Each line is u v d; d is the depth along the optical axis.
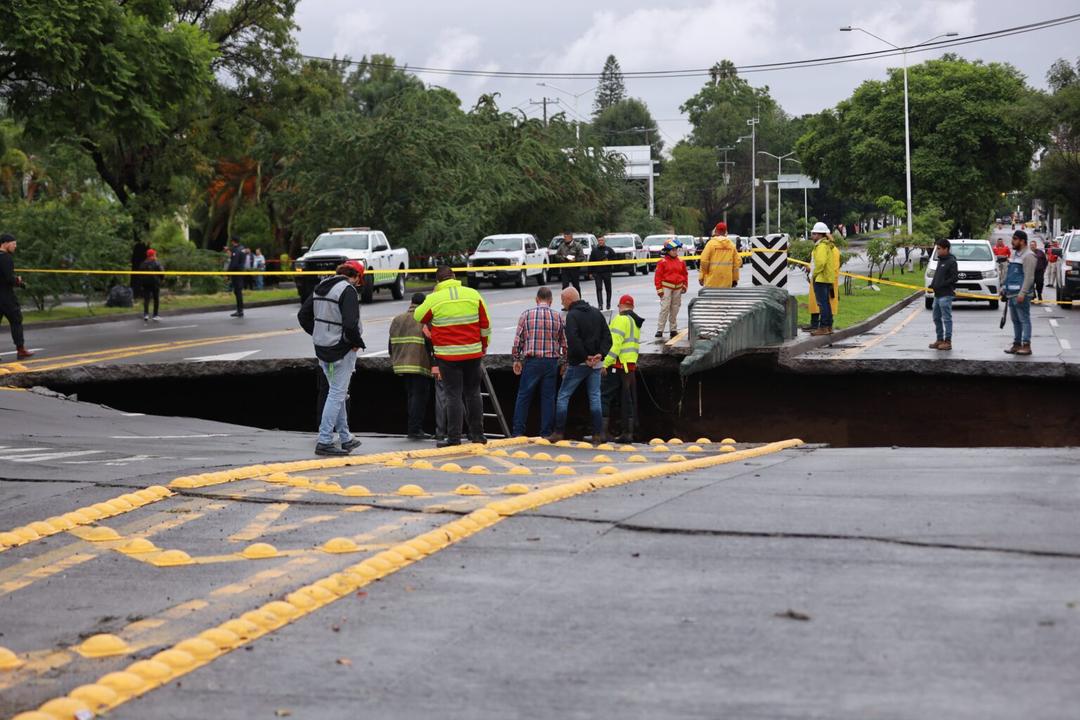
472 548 11.41
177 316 49.47
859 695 7.37
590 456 20.59
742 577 10.09
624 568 10.52
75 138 52.91
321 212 75.38
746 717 7.11
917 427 29.20
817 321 35.31
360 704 7.55
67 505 14.01
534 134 98.44
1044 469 15.96
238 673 8.18
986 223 112.06
